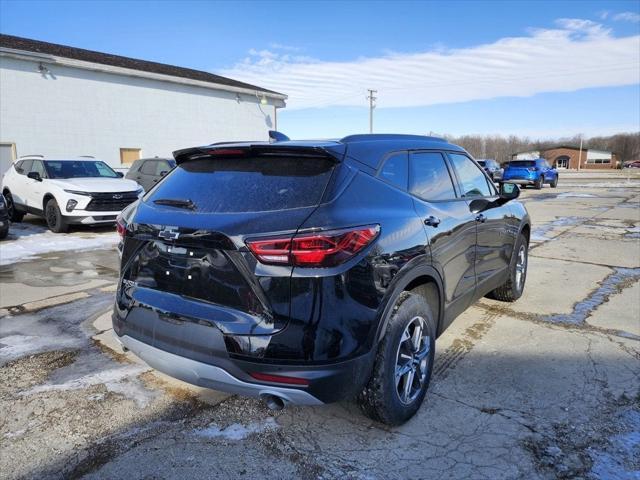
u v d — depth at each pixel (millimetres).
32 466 2496
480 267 3949
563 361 3645
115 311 2949
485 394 3168
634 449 2568
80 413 2992
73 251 8242
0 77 15047
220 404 3104
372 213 2557
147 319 2666
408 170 3150
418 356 2896
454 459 2516
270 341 2242
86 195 9750
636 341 4016
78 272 6680
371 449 2613
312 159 2625
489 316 4699
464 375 3438
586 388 3225
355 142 2844
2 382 3395
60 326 4500
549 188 25766
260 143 2814
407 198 2939
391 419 2686
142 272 2740
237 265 2295
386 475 2402
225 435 2764
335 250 2262
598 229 10359
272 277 2234
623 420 2840
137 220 2740
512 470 2420
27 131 15820
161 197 2859
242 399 3164
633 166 91688
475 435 2723
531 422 2836
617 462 2465
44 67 16031
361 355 2371
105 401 3137
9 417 2949
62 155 16797
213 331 2371
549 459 2500
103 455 2584
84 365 3670
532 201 17359
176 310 2510
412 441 2678
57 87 16469
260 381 2271
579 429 2754
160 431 2807
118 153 18500
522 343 4004
